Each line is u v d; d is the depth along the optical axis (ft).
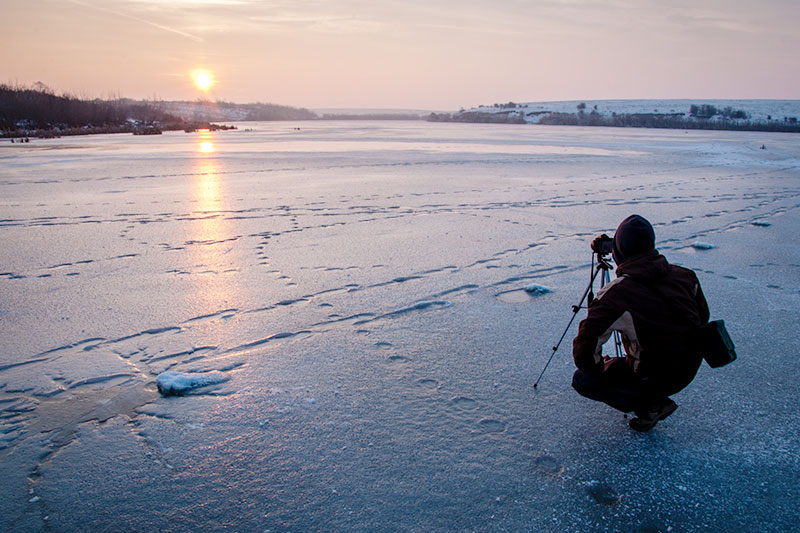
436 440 11.06
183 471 10.11
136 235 30.58
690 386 13.46
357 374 14.01
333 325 17.37
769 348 15.66
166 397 12.86
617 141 151.43
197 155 93.76
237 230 31.96
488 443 10.95
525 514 8.98
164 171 66.59
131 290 20.77
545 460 10.43
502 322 17.65
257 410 12.24
